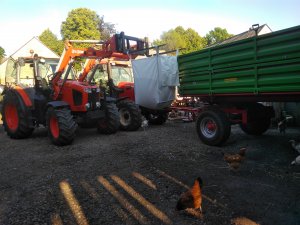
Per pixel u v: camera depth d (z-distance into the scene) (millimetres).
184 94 7621
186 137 7707
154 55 8516
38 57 8172
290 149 6168
